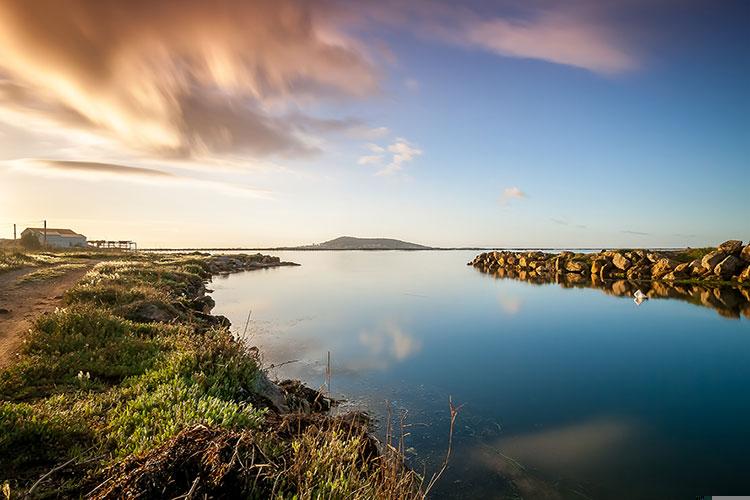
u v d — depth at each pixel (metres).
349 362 18.58
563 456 10.34
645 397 14.64
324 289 49.75
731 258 49.91
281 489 4.80
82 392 8.10
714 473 9.60
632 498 8.64
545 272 77.44
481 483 9.07
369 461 7.72
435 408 13.38
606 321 29.39
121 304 18.05
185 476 4.45
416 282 59.88
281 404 10.64
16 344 11.64
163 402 7.53
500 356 20.02
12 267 34.50
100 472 5.10
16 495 4.38
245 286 52.84
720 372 17.69
